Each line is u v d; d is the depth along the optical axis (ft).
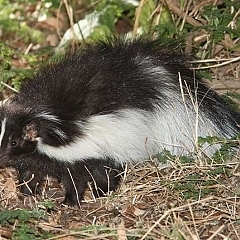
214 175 36.91
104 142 36.96
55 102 37.04
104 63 38.52
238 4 47.96
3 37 58.23
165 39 43.55
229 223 33.40
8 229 33.19
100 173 38.40
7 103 37.73
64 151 36.88
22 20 59.26
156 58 40.01
